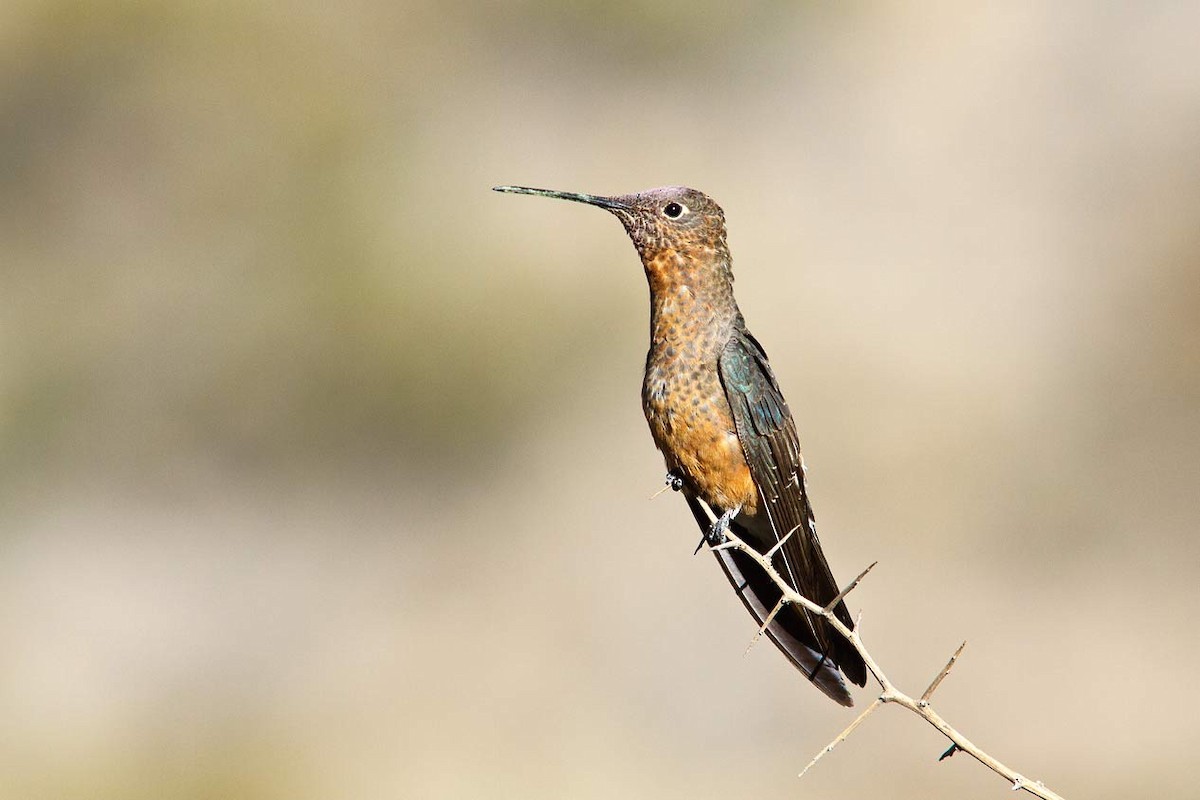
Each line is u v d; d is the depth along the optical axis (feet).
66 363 72.74
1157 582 62.44
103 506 70.69
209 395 72.28
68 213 75.61
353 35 79.66
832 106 86.84
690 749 53.83
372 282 72.69
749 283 74.28
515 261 73.92
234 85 77.20
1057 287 75.87
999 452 68.44
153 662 59.88
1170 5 89.66
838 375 69.77
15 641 60.70
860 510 65.77
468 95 82.28
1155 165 81.87
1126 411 70.69
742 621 59.11
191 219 75.36
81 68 76.18
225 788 50.44
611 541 64.49
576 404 71.72
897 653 59.67
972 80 87.66
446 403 71.31
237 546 68.74
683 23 85.97
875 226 78.89
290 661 59.57
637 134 83.92
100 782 51.47
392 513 69.87
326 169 75.97
